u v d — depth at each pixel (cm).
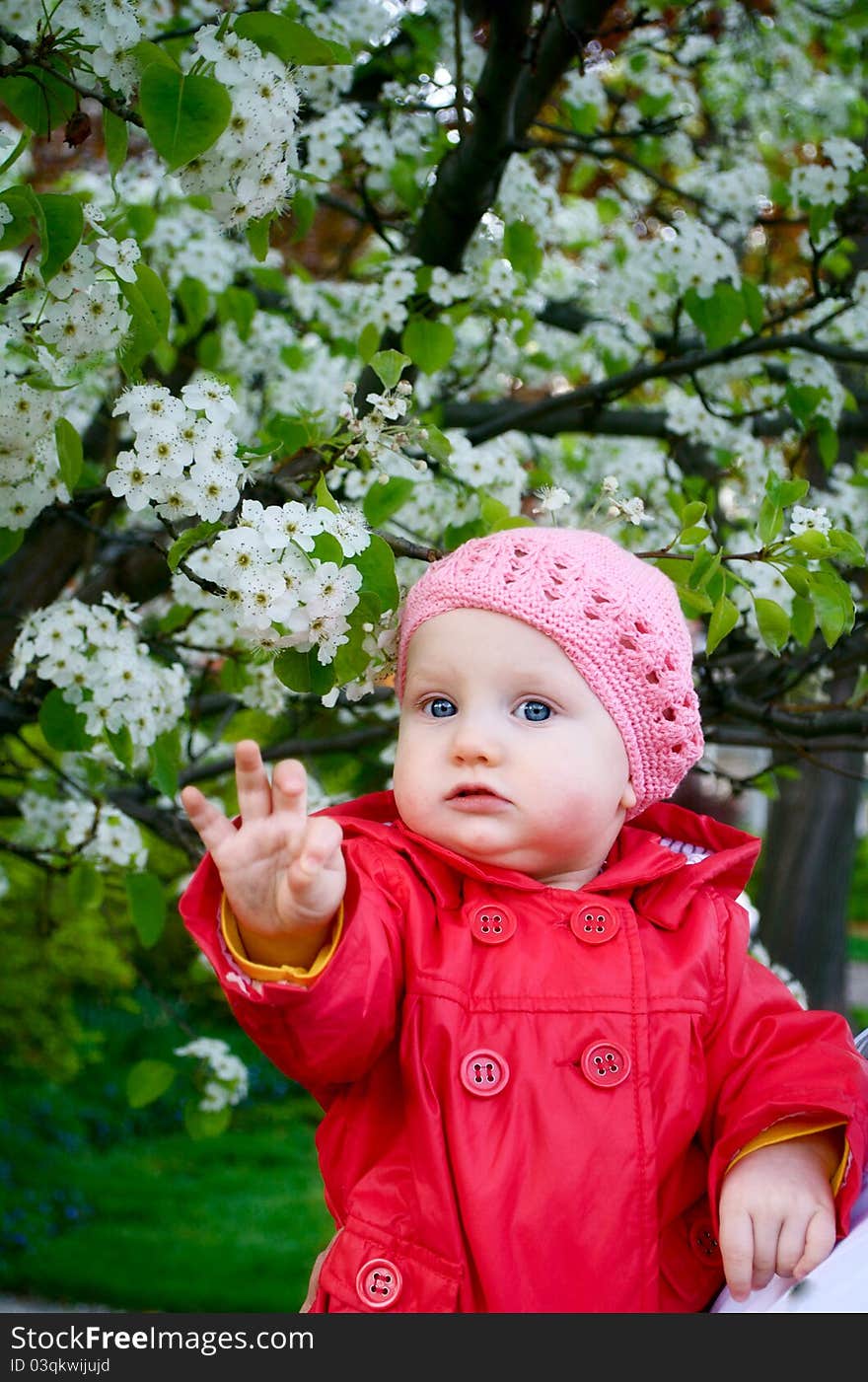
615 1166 137
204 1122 310
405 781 156
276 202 174
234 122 159
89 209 169
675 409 308
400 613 169
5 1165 599
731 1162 136
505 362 333
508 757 151
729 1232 130
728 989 153
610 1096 140
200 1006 807
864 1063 142
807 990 650
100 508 297
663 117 382
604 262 417
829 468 288
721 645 300
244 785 125
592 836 155
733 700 270
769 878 671
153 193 359
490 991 145
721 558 174
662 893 160
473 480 245
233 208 167
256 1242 536
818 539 174
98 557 304
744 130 448
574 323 397
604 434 350
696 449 376
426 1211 135
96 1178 607
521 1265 133
